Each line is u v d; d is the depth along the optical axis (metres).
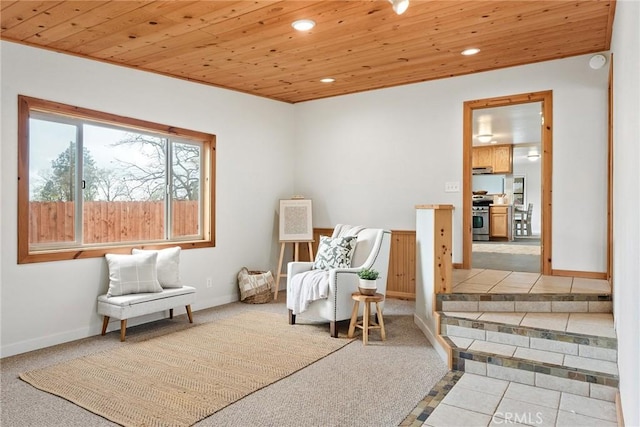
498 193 11.48
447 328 3.45
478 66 4.60
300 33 3.53
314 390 2.74
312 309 4.02
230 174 5.29
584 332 3.01
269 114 5.87
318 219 6.07
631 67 1.91
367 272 3.72
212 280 5.05
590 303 3.57
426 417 2.39
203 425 2.30
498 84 4.73
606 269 4.28
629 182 2.01
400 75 4.90
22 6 2.88
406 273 5.33
